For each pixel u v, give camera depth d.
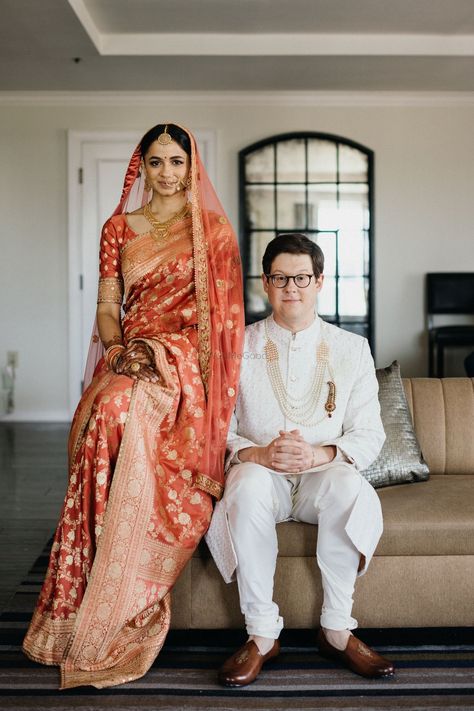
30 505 3.55
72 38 4.60
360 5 4.45
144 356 1.96
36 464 4.45
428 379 2.53
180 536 1.86
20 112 5.87
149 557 1.84
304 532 1.94
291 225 5.88
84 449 1.84
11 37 4.58
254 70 5.30
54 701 1.71
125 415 1.85
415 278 6.05
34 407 6.02
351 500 1.83
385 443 2.26
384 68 5.29
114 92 5.82
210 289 2.08
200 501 1.90
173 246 2.15
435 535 1.92
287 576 1.94
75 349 5.94
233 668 1.78
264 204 5.87
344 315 5.92
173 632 2.05
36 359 6.00
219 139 5.90
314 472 1.92
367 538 1.81
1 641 2.04
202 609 1.95
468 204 6.02
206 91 5.84
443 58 5.07
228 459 1.98
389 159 5.98
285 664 1.89
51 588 1.90
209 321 2.04
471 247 6.05
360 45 4.95
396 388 2.38
